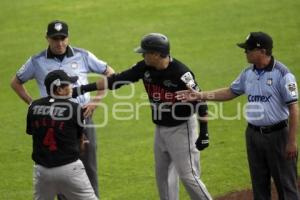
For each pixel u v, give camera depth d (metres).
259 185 24.58
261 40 23.00
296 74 43.34
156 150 25.33
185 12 59.38
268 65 23.36
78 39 54.16
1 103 42.44
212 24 55.91
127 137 36.62
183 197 29.25
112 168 32.69
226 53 49.28
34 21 58.97
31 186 30.94
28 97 27.33
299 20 55.09
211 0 62.25
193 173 24.62
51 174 23.14
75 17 59.44
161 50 23.22
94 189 26.45
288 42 50.19
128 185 30.75
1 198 29.61
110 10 61.03
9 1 65.00
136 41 52.97
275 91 23.27
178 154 24.50
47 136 23.11
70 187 23.47
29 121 23.53
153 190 30.08
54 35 25.48
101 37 54.34
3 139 36.84
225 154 33.72
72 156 23.27
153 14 59.38
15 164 33.53
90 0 64.50
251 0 61.34
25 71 26.69
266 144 23.78
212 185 30.28
